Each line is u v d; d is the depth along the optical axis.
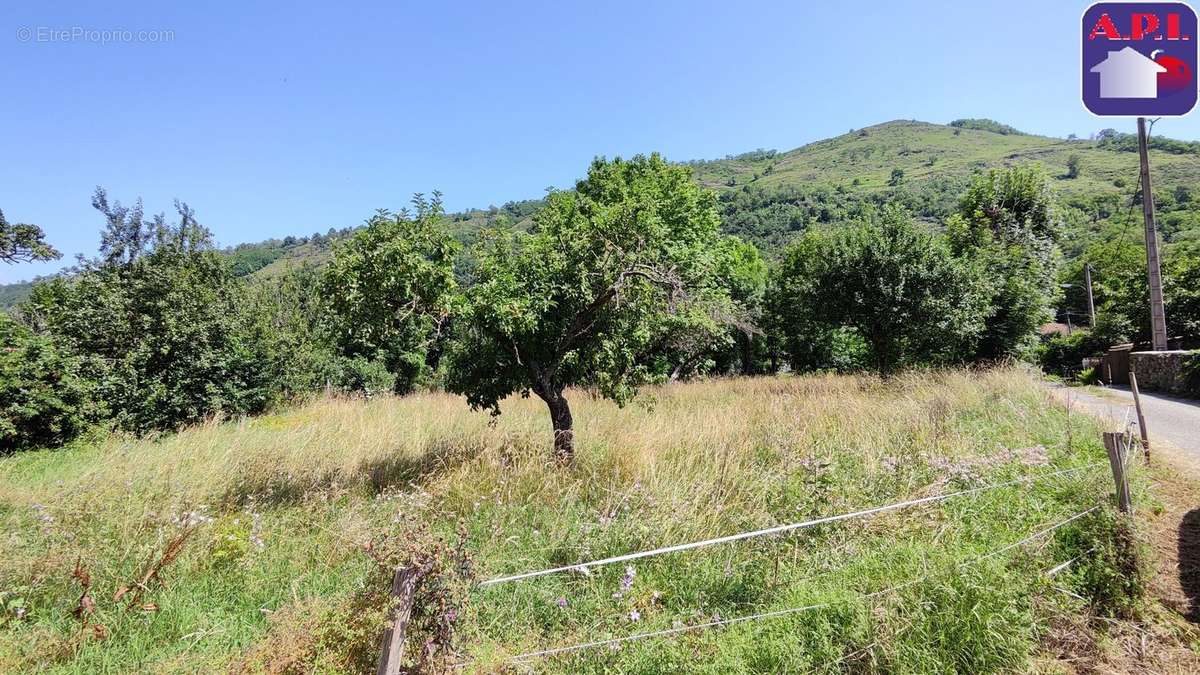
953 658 2.94
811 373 25.28
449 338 7.32
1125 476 4.25
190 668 3.07
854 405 10.34
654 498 5.17
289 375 19.31
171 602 3.79
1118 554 3.82
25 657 3.20
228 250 21.78
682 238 18.66
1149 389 16.38
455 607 2.69
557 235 7.62
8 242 15.46
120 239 18.55
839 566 3.92
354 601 2.74
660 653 3.02
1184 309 22.33
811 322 20.12
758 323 25.33
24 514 5.58
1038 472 5.69
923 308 16.22
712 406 11.97
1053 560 3.92
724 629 3.29
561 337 7.28
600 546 4.31
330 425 10.95
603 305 7.19
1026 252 20.47
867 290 17.00
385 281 6.14
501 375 7.30
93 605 3.59
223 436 9.85
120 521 5.08
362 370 24.56
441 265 6.53
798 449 7.04
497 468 6.34
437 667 2.56
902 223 17.22
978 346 19.23
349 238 6.52
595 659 3.05
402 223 6.37
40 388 12.02
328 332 6.97
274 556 4.53
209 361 15.66
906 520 4.62
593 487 5.89
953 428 8.00
